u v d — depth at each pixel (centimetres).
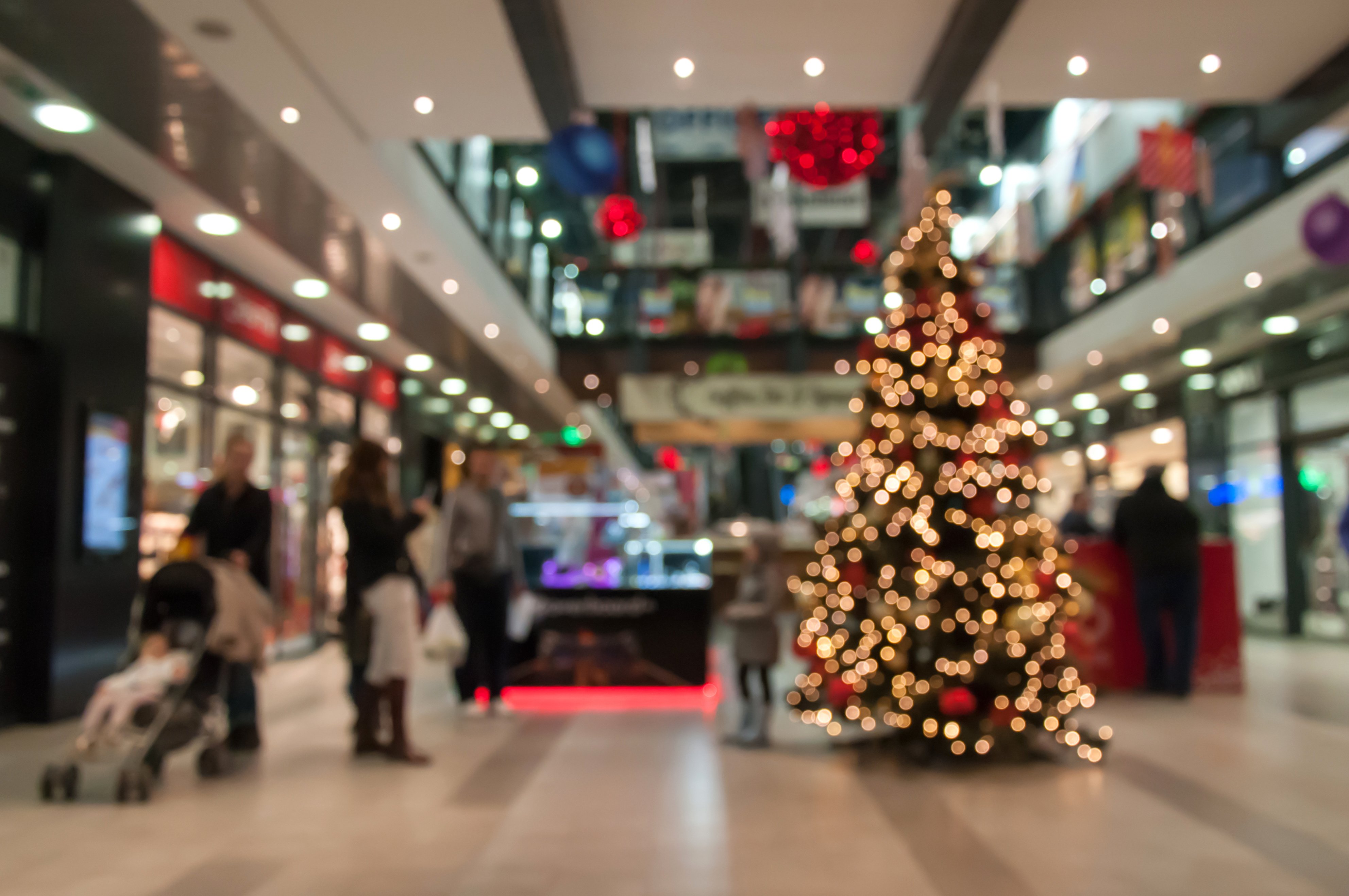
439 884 330
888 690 545
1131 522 779
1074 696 550
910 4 582
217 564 518
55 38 545
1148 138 797
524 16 543
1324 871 342
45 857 364
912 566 549
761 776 502
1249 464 1373
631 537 1050
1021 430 573
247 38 560
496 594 729
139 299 781
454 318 1264
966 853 364
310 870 347
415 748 581
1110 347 1355
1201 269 1102
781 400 1511
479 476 729
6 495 656
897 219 1834
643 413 1512
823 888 325
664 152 1421
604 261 1714
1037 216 1559
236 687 566
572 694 802
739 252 2508
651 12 587
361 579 546
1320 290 1009
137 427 770
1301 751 559
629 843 379
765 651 601
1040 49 627
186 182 766
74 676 689
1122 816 418
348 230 911
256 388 1091
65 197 701
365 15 545
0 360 654
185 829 404
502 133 712
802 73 657
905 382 573
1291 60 645
